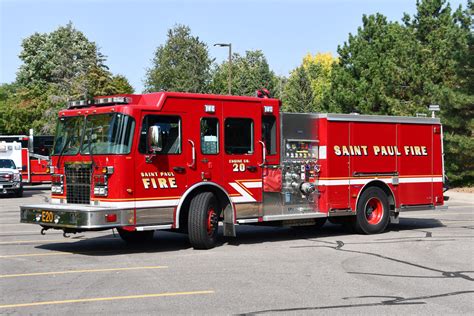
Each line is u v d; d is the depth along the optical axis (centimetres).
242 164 1266
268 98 1333
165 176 1155
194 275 929
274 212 1318
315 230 1554
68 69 6756
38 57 7350
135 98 1166
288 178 1341
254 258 1091
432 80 3403
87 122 1175
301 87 6600
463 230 1536
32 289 833
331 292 816
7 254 1146
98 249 1215
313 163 1378
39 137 3772
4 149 3519
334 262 1048
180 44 7112
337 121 1395
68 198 1195
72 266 1011
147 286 850
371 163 1449
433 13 3622
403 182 1506
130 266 1010
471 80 2923
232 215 1245
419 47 3472
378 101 3669
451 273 952
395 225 1661
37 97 6856
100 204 1127
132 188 1115
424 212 2095
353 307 735
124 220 1106
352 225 1449
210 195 1209
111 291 820
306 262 1048
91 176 1144
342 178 1402
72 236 1438
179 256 1117
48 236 1438
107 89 5906
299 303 753
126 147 1113
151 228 1135
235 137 1260
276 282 878
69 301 764
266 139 1316
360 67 4031
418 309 729
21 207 1204
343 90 3944
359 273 948
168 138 1164
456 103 2895
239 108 1266
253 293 807
